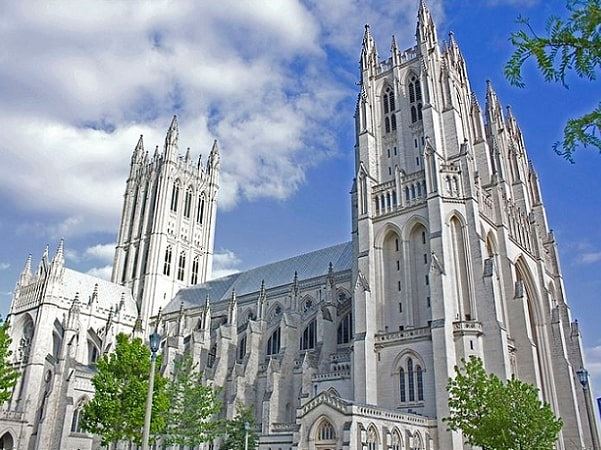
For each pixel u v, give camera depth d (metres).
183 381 88.56
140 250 160.25
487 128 115.56
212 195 180.50
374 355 83.44
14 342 129.25
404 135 101.31
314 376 90.62
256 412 102.06
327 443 67.81
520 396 62.53
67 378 105.31
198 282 167.88
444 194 87.44
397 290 88.75
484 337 77.56
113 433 65.81
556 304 109.00
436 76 101.31
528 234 107.88
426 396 76.12
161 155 171.88
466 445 72.12
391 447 67.44
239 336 118.94
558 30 14.94
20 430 108.31
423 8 107.00
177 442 83.38
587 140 15.02
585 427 95.19
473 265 82.88
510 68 15.25
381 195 95.50
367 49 113.44
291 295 110.69
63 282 135.12
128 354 69.31
